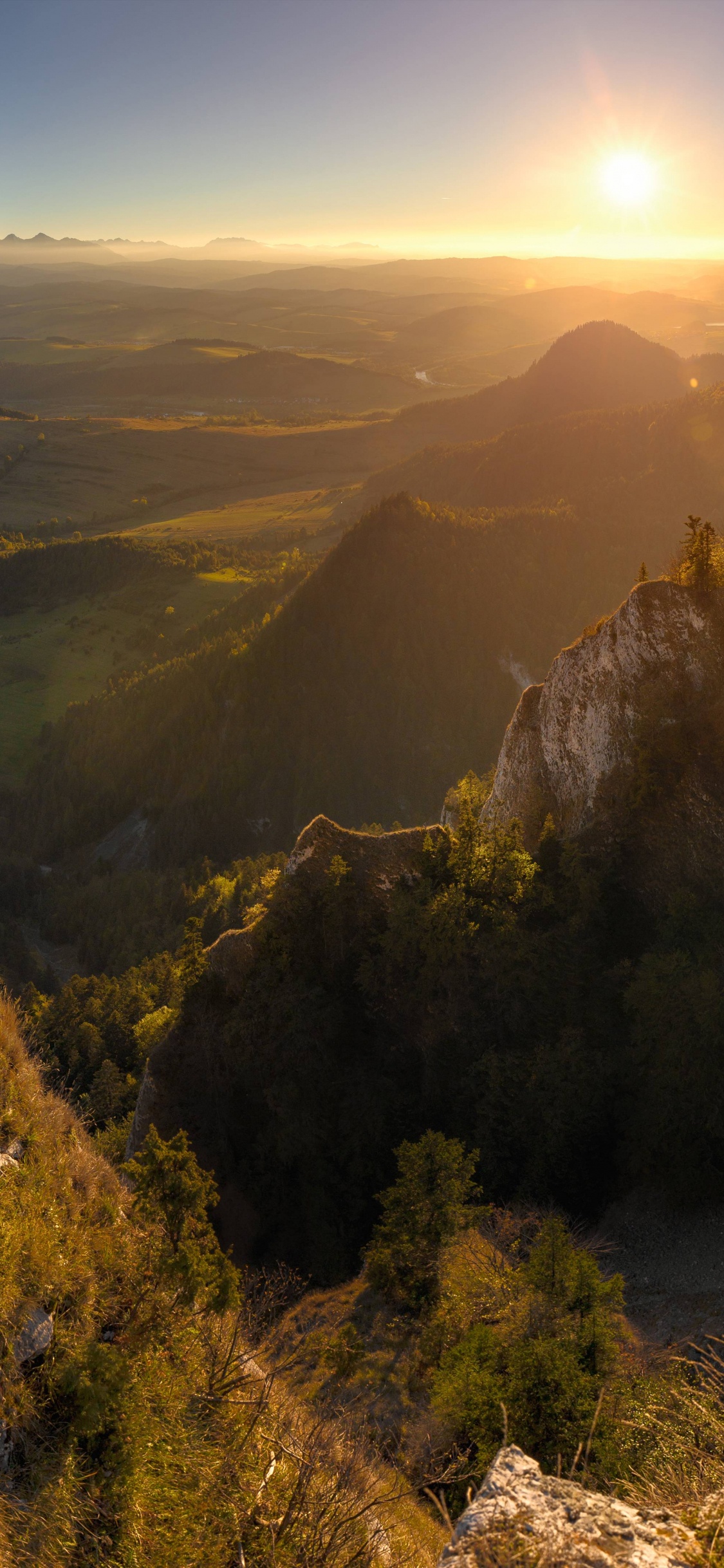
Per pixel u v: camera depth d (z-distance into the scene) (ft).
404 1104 127.75
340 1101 129.59
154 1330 34.58
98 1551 25.13
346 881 144.77
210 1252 40.16
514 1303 72.54
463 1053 127.13
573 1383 57.47
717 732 137.08
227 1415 32.73
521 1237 102.53
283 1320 83.20
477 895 138.00
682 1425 28.99
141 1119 140.77
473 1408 57.21
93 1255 36.73
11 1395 28.78
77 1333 32.42
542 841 147.33
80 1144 45.01
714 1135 105.50
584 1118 115.55
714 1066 107.86
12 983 476.54
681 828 136.56
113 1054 271.90
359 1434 49.03
